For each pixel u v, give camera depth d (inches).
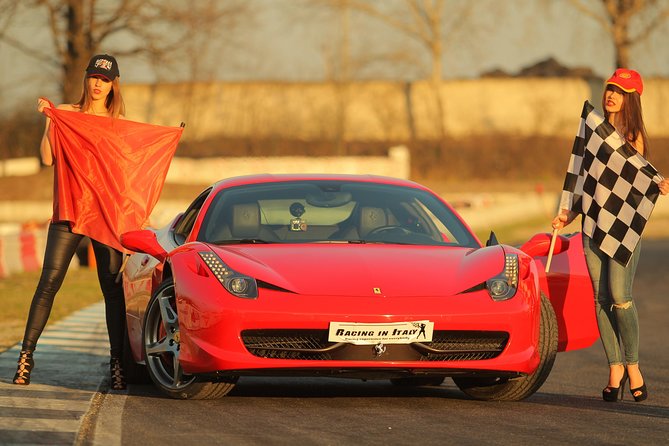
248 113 6702.8
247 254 729.6
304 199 822.5
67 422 624.1
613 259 771.4
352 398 754.8
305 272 699.4
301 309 665.0
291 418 653.3
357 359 669.3
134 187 791.1
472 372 687.7
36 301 783.7
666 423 661.9
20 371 775.1
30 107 5418.3
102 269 797.9
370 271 703.7
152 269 774.5
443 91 6939.0
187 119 6619.1
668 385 872.9
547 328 743.1
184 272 708.0
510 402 754.2
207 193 852.6
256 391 785.6
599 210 780.0
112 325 797.9
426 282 697.0
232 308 668.7
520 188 5733.3
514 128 6948.8
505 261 730.2
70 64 4416.8
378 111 6865.2
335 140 6683.1
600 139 784.9
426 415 676.7
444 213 833.5
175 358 722.2
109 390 787.4
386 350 669.9
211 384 716.7
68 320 1294.3
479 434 609.0
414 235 794.8
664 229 3727.9
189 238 789.9
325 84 6752.0
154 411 677.9
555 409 720.3
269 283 684.7
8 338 1107.3
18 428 599.2
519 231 3528.5
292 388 810.2
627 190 774.5
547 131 6919.3
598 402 767.7
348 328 661.9
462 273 716.7
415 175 6412.4
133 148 794.2
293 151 6663.4
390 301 672.4
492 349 695.1
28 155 5979.3
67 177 784.9
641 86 785.6
